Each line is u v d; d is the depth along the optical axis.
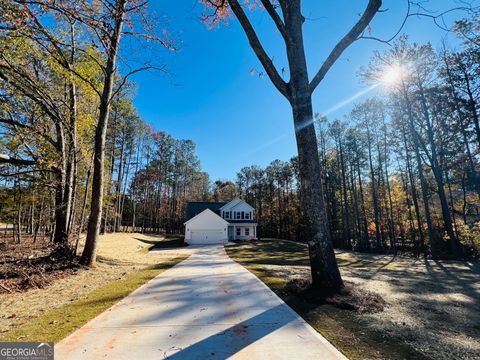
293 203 40.94
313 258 5.23
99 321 3.67
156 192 47.88
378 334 3.31
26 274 6.55
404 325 3.67
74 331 3.30
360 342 3.05
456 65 15.88
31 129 9.29
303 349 2.82
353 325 3.59
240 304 4.54
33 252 10.33
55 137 11.73
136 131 32.25
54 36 7.92
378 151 24.52
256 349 2.81
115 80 11.79
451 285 7.41
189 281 6.72
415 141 17.62
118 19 5.76
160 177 45.84
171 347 2.85
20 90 8.67
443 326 3.73
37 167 10.09
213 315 3.94
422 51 16.38
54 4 4.42
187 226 28.73
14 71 8.16
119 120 26.95
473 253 16.12
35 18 5.53
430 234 16.95
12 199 15.15
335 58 5.57
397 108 18.62
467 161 16.92
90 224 8.83
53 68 8.93
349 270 10.43
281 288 5.78
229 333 3.24
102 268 8.76
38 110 9.94
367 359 2.63
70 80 9.31
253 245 24.97
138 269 9.09
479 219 17.58
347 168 30.03
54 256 8.80
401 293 6.05
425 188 18.23
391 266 12.38
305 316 3.89
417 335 3.33
